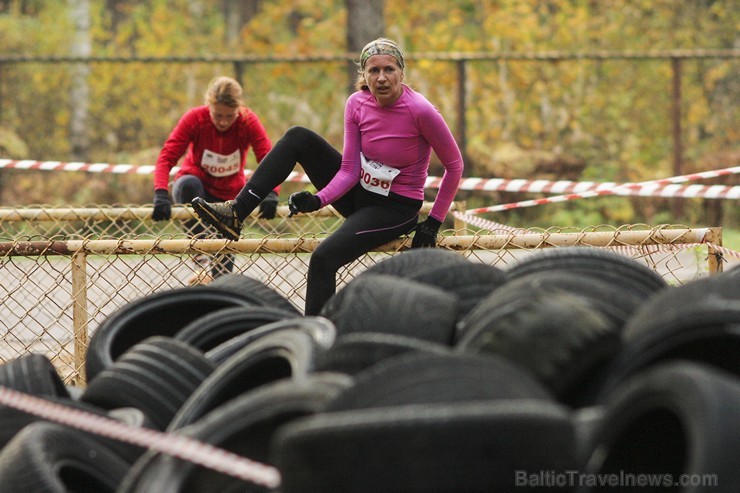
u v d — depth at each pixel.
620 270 12.61
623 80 50.97
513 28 61.31
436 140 16.80
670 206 49.50
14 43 66.38
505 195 48.78
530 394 8.49
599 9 62.41
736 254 16.64
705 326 8.95
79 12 67.00
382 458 7.76
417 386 8.41
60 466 10.05
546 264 12.72
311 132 17.59
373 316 11.10
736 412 7.57
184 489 9.37
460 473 7.74
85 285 17.64
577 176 49.94
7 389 11.82
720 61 51.19
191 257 17.78
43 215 22.92
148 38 73.62
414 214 17.23
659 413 8.32
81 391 13.75
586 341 9.27
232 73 52.62
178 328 14.82
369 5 52.47
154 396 11.52
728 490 7.31
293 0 72.31
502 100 50.69
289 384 9.48
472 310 12.15
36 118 52.12
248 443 9.44
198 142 22.02
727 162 49.06
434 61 50.53
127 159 52.31
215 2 79.69
